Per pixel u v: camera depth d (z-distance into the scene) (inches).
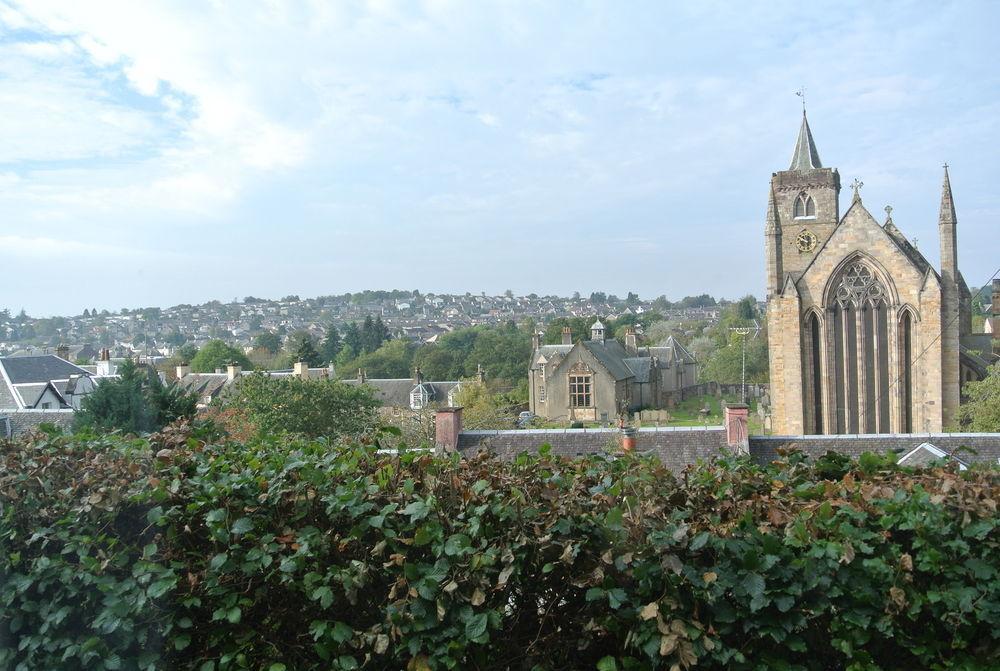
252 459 422.3
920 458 1090.7
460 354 6274.6
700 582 321.1
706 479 382.6
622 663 340.8
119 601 369.4
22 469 434.0
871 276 2306.8
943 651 339.3
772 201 2600.9
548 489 363.3
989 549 331.6
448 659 341.1
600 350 4350.4
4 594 390.9
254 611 384.5
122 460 435.2
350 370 5890.8
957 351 2236.7
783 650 336.8
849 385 2346.2
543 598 356.8
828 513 343.6
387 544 361.7
